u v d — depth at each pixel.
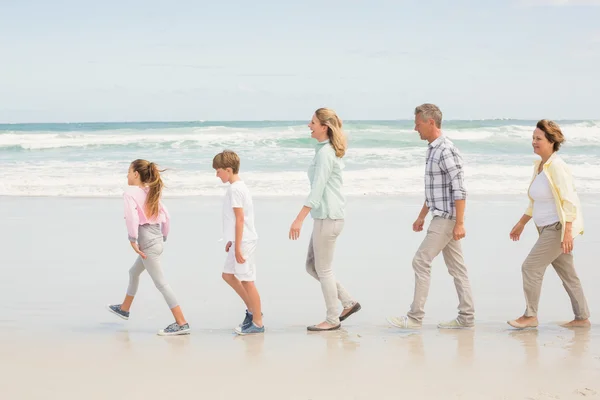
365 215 16.12
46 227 14.48
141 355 6.26
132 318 7.82
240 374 5.67
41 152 37.00
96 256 11.47
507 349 6.47
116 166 28.44
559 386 5.34
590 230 13.89
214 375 5.64
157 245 7.12
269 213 16.34
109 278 9.89
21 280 9.75
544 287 9.38
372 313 8.09
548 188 7.10
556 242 7.12
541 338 6.92
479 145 40.53
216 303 8.55
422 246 7.28
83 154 35.53
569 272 7.43
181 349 6.48
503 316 7.98
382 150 35.28
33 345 6.61
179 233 13.64
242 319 7.82
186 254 11.59
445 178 7.10
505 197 19.69
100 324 7.52
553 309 8.28
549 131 7.14
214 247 12.21
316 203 6.93
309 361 6.07
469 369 5.81
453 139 42.91
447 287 9.36
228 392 5.20
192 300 8.68
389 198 19.45
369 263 10.92
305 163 29.88
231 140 39.91
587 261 10.98
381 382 5.45
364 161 30.56
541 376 5.61
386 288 9.33
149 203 7.05
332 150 6.99
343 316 7.59
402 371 5.76
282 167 28.39
